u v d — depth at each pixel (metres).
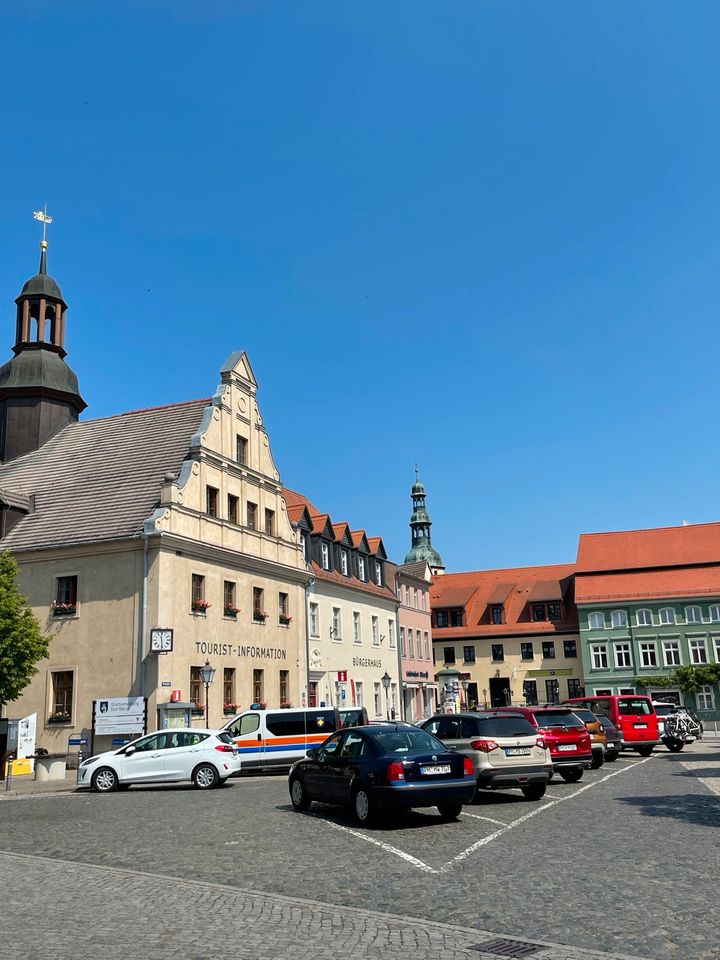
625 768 25.39
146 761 23.92
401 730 15.20
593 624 70.56
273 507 40.41
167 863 11.35
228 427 37.53
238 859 11.41
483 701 75.25
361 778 14.41
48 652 29.48
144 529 31.73
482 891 9.03
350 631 48.38
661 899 8.40
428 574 63.75
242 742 27.75
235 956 6.92
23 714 32.19
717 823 12.94
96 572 32.41
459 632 77.12
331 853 11.64
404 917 8.10
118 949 7.20
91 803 20.02
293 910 8.49
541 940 7.20
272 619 38.81
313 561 45.25
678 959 6.58
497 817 14.81
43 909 8.87
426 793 13.87
